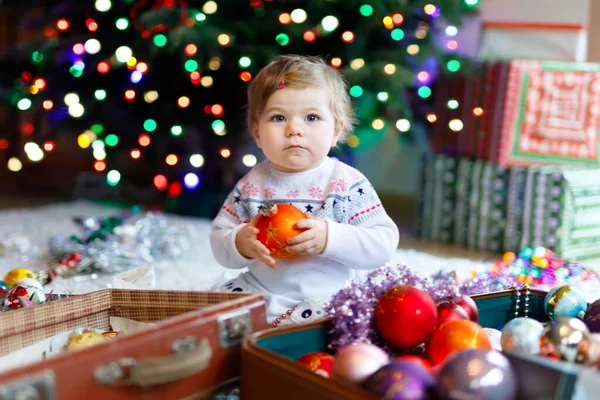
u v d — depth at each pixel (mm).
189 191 2891
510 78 2377
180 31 2070
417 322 978
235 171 2842
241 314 922
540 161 2373
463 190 2510
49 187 3668
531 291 1223
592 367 869
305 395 789
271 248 1167
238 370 920
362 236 1211
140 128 2564
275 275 1257
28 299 1183
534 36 2508
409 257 2123
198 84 2461
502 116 2404
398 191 3750
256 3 2324
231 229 1304
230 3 2383
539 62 2357
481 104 2479
